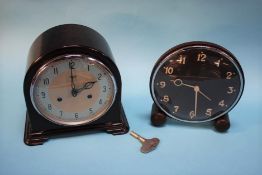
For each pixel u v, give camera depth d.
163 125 0.69
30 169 0.61
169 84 0.64
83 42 0.60
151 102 0.74
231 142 0.66
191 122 0.68
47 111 0.63
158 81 0.64
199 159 0.63
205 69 0.62
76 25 0.66
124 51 0.84
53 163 0.62
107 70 0.61
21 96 0.75
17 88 0.77
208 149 0.65
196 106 0.66
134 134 0.65
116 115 0.66
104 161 0.63
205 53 0.61
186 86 0.64
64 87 0.62
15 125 0.69
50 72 0.60
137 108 0.73
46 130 0.65
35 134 0.65
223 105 0.66
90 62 0.60
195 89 0.64
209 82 0.64
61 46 0.59
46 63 0.59
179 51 0.61
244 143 0.66
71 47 0.59
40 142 0.65
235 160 0.63
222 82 0.63
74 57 0.59
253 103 0.73
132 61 0.83
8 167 0.61
